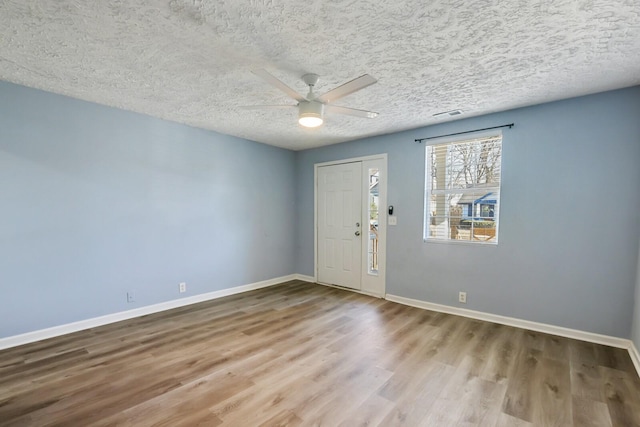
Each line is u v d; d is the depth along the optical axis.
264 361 2.48
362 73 2.36
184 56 2.13
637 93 2.60
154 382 2.17
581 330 2.88
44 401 1.95
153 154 3.59
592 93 2.76
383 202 4.27
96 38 1.91
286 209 5.30
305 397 2.01
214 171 4.21
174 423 1.76
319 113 2.34
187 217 3.94
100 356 2.54
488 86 2.61
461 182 3.59
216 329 3.14
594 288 2.81
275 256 5.12
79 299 3.07
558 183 2.95
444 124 3.65
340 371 2.33
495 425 1.76
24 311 2.76
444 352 2.64
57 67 2.32
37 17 1.69
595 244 2.80
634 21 1.69
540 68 2.28
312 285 5.02
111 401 1.95
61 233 2.95
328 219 5.00
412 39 1.90
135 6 1.59
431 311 3.72
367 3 1.55
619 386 2.12
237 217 4.52
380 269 4.32
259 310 3.75
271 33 1.84
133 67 2.31
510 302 3.25
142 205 3.51
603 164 2.75
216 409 1.88
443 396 2.03
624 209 2.67
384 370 2.35
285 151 5.26
